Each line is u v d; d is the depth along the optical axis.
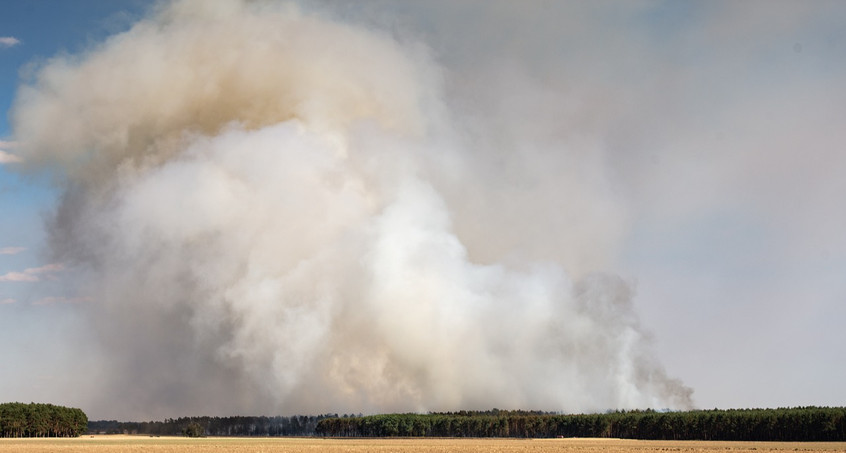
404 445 126.31
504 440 157.38
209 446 121.62
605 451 106.44
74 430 172.12
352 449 111.25
